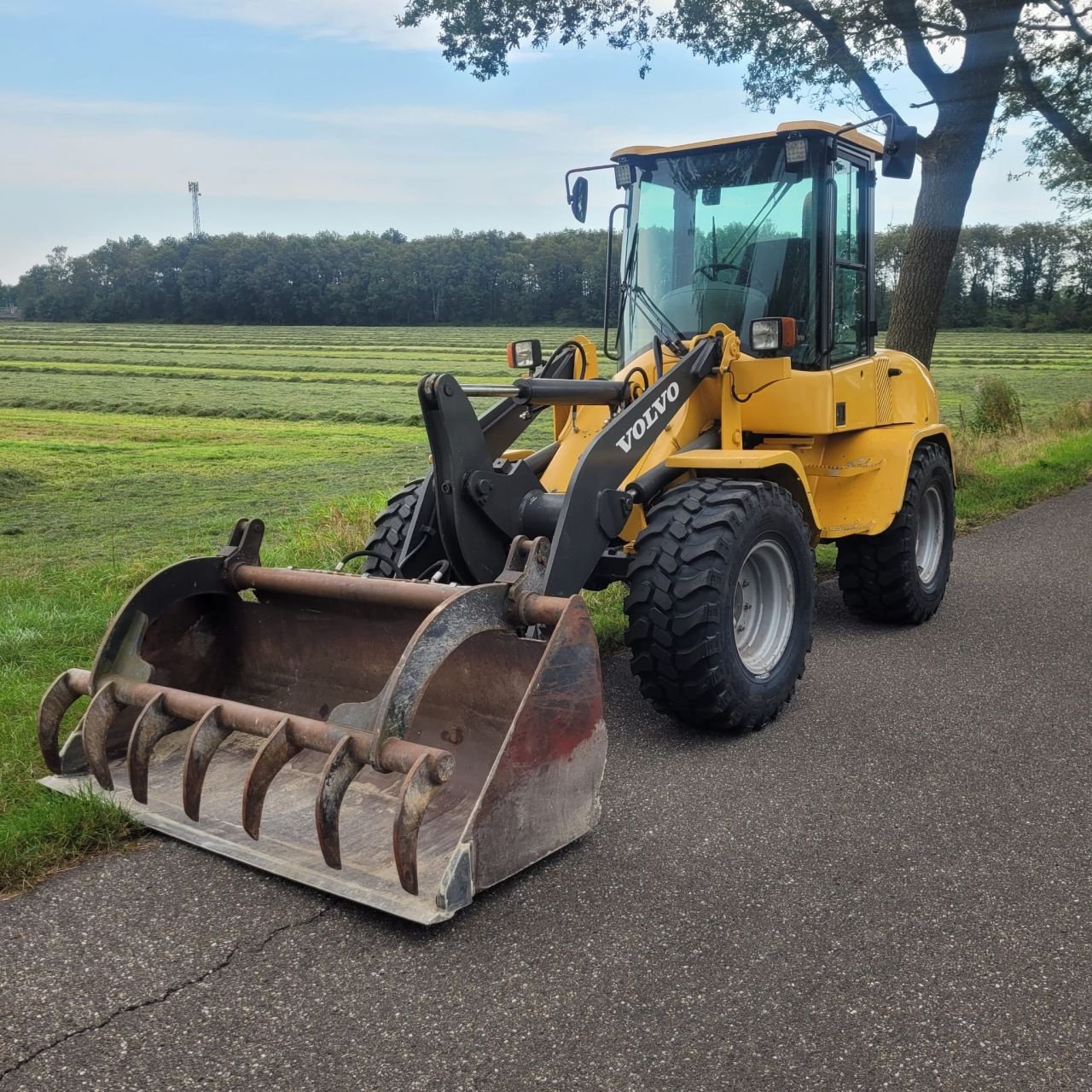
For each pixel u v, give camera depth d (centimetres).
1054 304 9269
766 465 459
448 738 377
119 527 1122
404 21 1276
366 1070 245
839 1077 243
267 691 422
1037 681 534
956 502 1080
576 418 527
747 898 321
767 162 530
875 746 447
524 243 12662
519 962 288
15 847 339
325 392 3884
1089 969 285
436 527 479
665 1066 246
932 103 1171
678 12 1261
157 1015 265
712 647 429
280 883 329
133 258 14388
